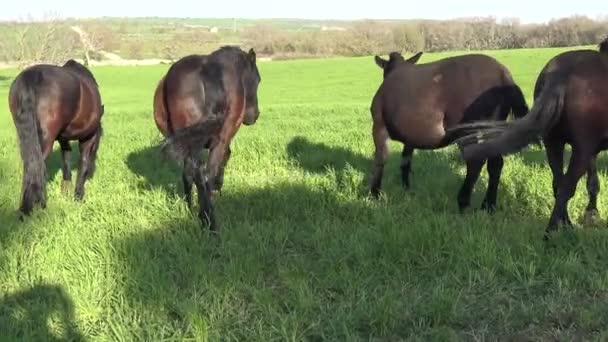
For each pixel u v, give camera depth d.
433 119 7.13
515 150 5.89
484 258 5.27
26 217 6.57
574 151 5.79
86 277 5.12
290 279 5.12
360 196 8.02
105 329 4.47
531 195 7.61
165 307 4.73
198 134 6.46
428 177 8.77
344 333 4.30
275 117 21.28
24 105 7.00
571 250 5.48
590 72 5.66
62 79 7.51
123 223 6.69
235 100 7.05
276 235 6.15
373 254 5.61
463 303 4.72
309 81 46.12
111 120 23.70
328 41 77.44
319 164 10.37
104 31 83.62
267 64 61.69
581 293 4.82
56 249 5.64
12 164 10.92
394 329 4.39
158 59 84.19
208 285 4.96
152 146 12.78
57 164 11.93
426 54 62.03
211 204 6.54
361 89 39.28
